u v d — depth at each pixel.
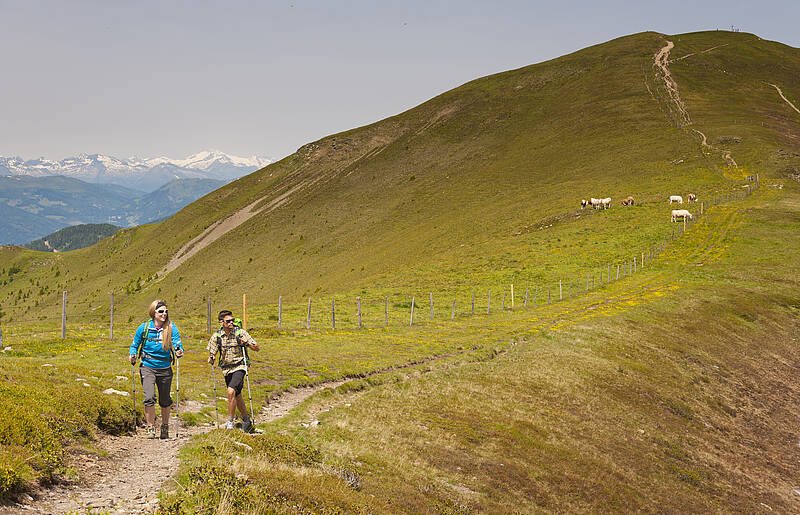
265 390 19.88
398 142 189.00
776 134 113.19
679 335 40.81
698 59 191.75
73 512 7.73
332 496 10.18
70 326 39.88
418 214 126.69
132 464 10.47
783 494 23.61
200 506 7.94
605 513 16.42
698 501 19.94
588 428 22.95
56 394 12.17
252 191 192.38
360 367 25.73
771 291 52.22
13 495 7.77
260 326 41.22
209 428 14.10
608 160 118.12
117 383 16.08
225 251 146.00
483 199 122.06
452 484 14.69
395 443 16.36
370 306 53.66
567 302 51.34
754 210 75.06
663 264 61.88
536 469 17.62
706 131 119.38
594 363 31.86
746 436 28.94
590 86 184.38
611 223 77.62
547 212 91.38
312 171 189.25
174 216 190.12
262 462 10.62
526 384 26.48
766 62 189.00
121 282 154.12
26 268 197.25
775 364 39.81
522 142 158.38
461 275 67.38
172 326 12.85
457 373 26.73
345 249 119.31
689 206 80.75
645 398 28.95
